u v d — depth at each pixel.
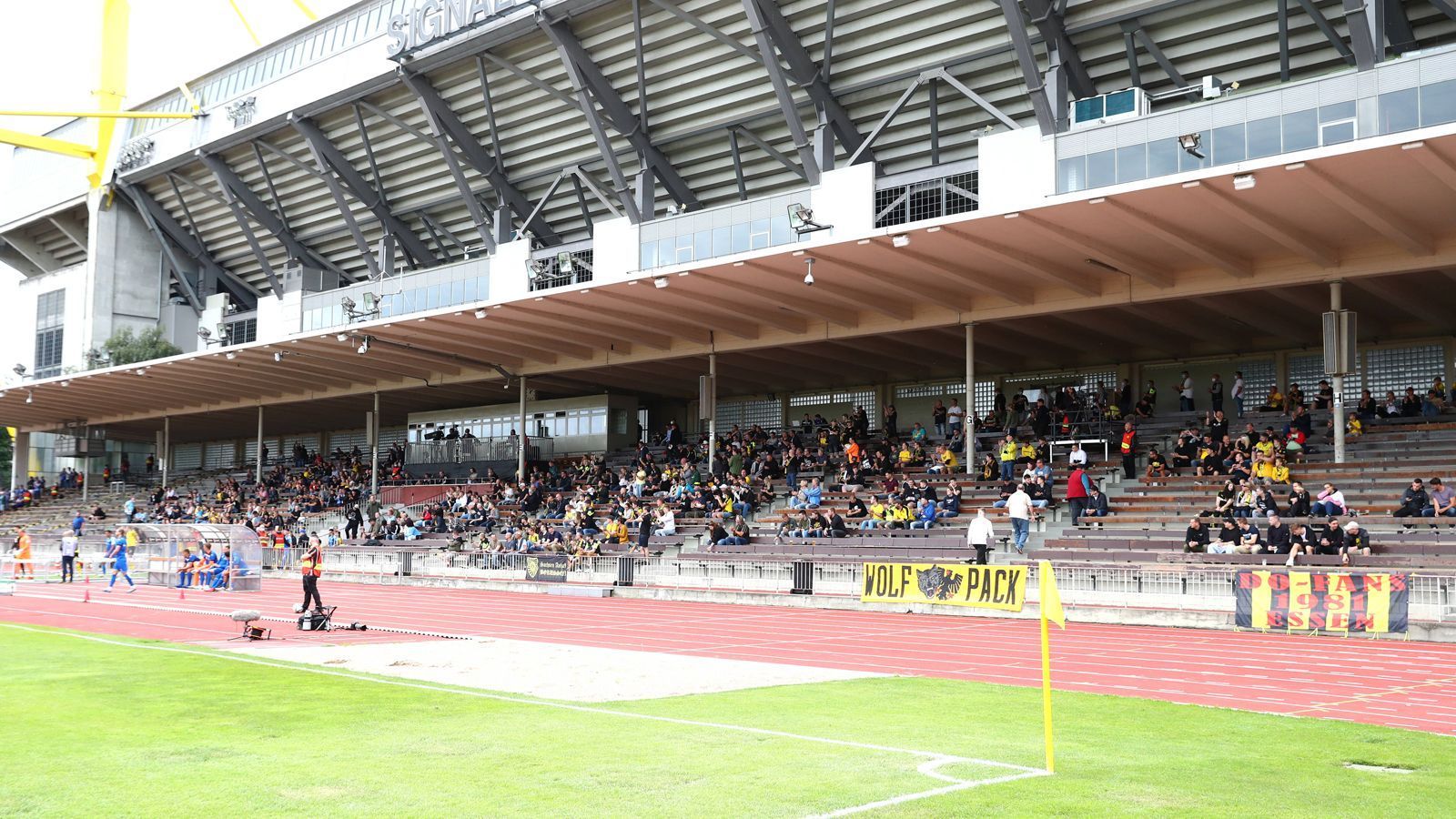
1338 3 26.58
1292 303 28.44
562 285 35.00
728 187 39.41
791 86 34.44
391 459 52.12
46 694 11.25
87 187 62.06
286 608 24.14
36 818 6.31
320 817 6.34
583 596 28.38
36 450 71.69
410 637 17.92
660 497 35.06
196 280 61.09
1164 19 28.44
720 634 18.45
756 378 42.66
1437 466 24.42
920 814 6.41
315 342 37.66
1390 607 16.89
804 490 30.52
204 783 7.22
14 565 34.81
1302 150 19.47
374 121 44.00
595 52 36.53
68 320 65.12
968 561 23.09
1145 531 24.50
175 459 71.62
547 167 41.59
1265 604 18.19
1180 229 23.27
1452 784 7.33
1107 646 16.47
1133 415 33.09
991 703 11.03
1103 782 7.32
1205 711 10.54
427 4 38.47
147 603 25.44
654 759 8.01
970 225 23.28
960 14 30.67
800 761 7.96
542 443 47.28
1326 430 28.42
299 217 51.28
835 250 25.28
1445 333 30.42
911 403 41.84
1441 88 18.58
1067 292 27.97
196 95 54.41
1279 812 6.54
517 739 8.81
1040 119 29.50
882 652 15.95
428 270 36.47
